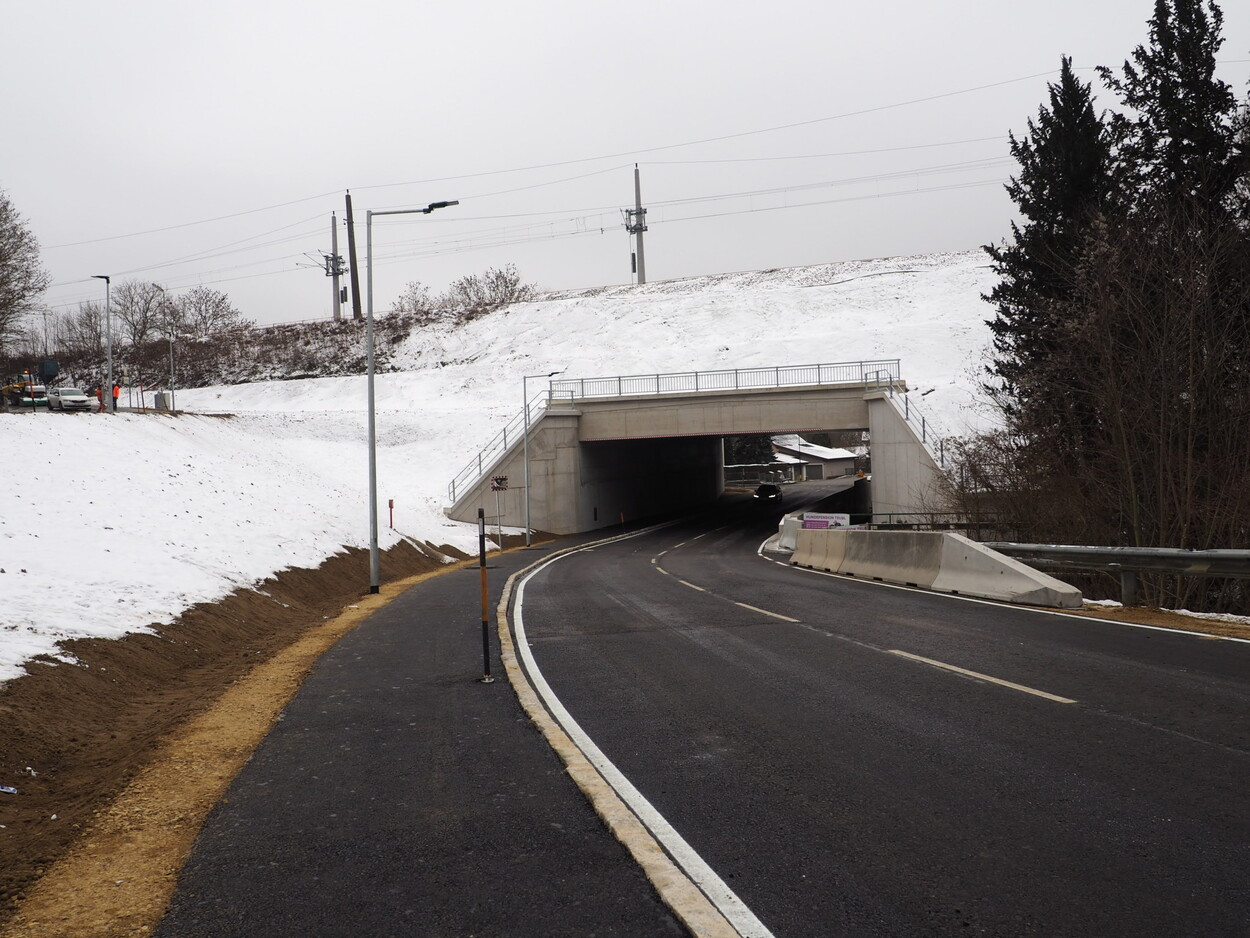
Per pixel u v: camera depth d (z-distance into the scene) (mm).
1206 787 5539
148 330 104188
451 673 10523
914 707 7969
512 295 132375
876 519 44156
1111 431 20125
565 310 107500
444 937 3865
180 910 4238
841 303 101188
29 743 7445
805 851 4754
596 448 54969
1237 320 18828
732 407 49094
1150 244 19000
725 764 6422
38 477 22297
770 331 93000
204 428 40750
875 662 10227
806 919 3941
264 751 7227
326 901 4285
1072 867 4445
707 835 5016
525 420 47688
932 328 80312
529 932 3889
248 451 40719
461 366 88312
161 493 25141
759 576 23781
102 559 16281
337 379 85875
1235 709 7445
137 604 13820
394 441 61406
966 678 9125
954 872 4430
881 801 5523
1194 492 18953
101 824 5629
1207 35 21969
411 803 5754
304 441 57344
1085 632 11859
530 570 29188
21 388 46000
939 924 3873
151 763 7051
